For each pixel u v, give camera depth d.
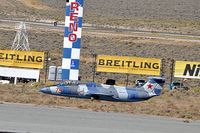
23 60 173.25
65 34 147.25
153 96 136.38
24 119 82.44
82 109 106.31
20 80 173.62
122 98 130.00
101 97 129.12
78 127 78.94
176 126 89.00
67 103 116.56
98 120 88.25
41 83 162.62
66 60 147.62
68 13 146.75
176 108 124.06
